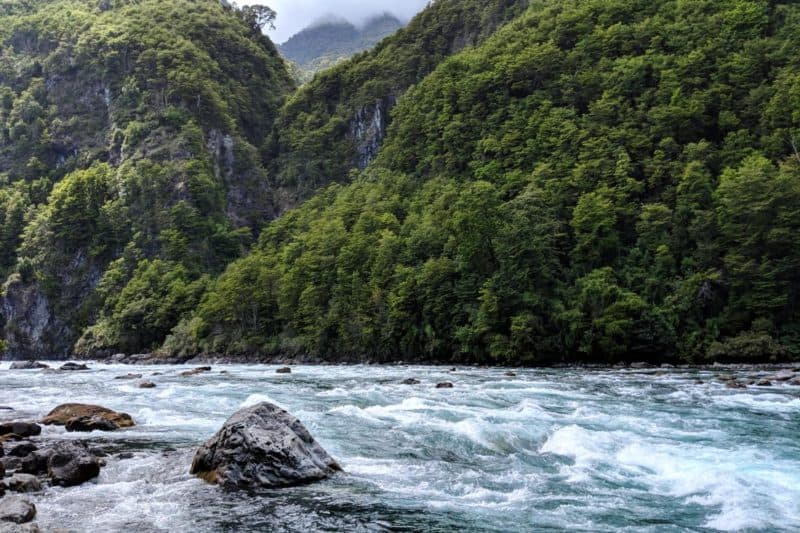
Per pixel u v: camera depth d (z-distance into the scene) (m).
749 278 64.12
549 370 57.84
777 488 13.52
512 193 91.19
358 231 96.12
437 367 67.00
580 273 73.81
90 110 166.75
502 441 18.75
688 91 90.19
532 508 12.14
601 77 104.00
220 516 11.20
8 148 161.25
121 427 21.73
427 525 10.88
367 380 45.38
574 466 15.80
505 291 70.00
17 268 127.38
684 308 65.00
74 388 38.75
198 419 23.88
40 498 12.36
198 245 128.88
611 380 43.00
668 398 30.88
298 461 14.23
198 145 146.00
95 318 120.50
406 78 167.50
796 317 62.69
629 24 112.50
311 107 183.50
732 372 50.22
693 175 74.31
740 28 95.94
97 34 175.75
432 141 125.00
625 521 11.40
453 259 79.12
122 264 124.19
